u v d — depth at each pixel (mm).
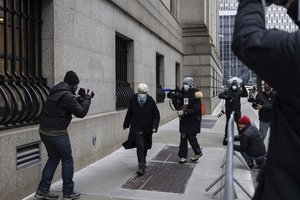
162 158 8844
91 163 7965
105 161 8305
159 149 10016
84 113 5340
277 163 1468
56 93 5227
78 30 7496
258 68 1400
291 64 1307
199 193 6062
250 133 7402
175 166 8008
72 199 5488
